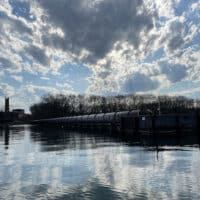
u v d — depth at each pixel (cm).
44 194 1762
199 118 5572
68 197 1698
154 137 5191
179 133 5531
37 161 2881
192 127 5541
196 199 1584
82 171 2347
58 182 2022
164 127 5547
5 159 3048
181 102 17088
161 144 4003
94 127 10281
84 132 8100
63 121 14425
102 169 2402
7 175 2270
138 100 19700
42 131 9281
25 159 3025
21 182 2047
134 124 6297
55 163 2742
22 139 5778
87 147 4003
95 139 5378
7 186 1947
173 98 17400
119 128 7831
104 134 6844
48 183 2003
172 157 2858
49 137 6253
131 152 3334
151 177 2069
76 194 1745
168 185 1855
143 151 3372
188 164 2473
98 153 3353
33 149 3909
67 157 3095
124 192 1748
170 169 2300
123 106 19750
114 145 4166
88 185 1923
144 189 1791
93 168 2453
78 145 4312
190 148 3478
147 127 5759
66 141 5084
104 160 2841
